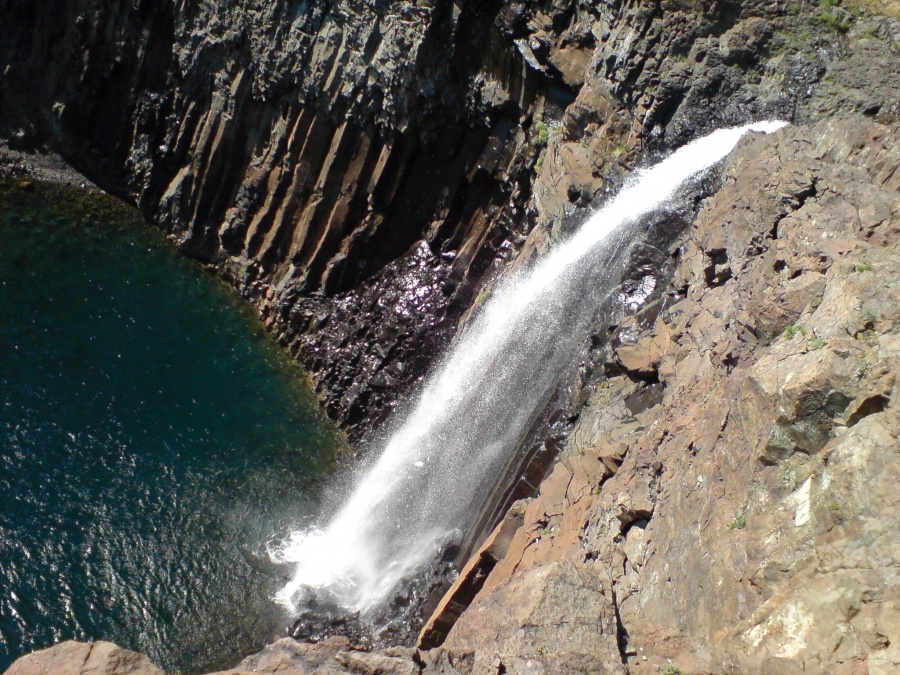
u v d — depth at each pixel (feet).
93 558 96.99
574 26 107.24
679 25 94.79
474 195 125.70
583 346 89.25
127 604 93.09
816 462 43.65
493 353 103.71
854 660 35.73
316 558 100.48
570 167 101.35
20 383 116.78
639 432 69.67
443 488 100.32
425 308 125.59
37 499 102.06
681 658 41.29
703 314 69.92
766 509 45.37
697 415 59.31
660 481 58.18
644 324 80.89
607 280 92.07
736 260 69.41
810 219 62.08
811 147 72.74
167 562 97.91
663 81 94.63
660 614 49.60
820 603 38.01
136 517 102.37
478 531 87.20
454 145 123.44
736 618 43.21
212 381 125.18
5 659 85.92
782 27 93.56
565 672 41.19
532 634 43.65
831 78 91.15
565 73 108.47
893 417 40.81
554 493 72.79
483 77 116.67
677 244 85.35
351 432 122.21
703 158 90.17
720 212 74.54
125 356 125.49
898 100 87.51
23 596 91.76
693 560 48.85
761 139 78.28
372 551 100.22
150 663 41.14
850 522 39.78
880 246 57.00
